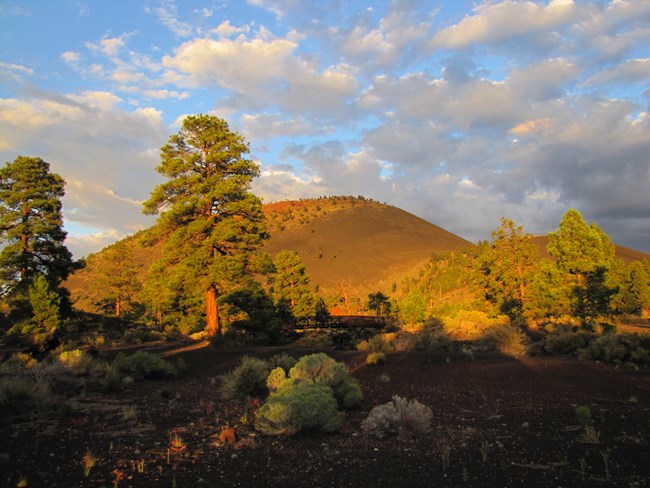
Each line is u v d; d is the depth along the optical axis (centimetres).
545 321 3372
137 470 579
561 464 600
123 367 1489
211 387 1381
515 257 4169
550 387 1160
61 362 1334
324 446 714
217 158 2695
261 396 1183
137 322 4059
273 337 2911
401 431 766
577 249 2934
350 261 19938
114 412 961
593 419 847
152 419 904
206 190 2683
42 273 3031
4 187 3145
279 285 3875
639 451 641
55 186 3238
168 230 2730
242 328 2750
